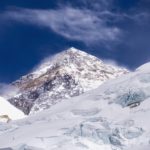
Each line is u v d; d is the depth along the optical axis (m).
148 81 132.25
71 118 129.88
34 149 111.81
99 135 115.94
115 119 122.69
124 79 140.50
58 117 132.88
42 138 115.88
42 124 130.38
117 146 113.75
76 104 137.88
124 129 116.50
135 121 119.12
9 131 134.62
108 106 129.88
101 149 112.94
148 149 108.62
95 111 129.88
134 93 129.25
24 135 123.81
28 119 141.88
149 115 120.69
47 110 145.25
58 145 113.12
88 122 119.62
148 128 116.31
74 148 111.88
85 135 116.38
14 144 117.75
